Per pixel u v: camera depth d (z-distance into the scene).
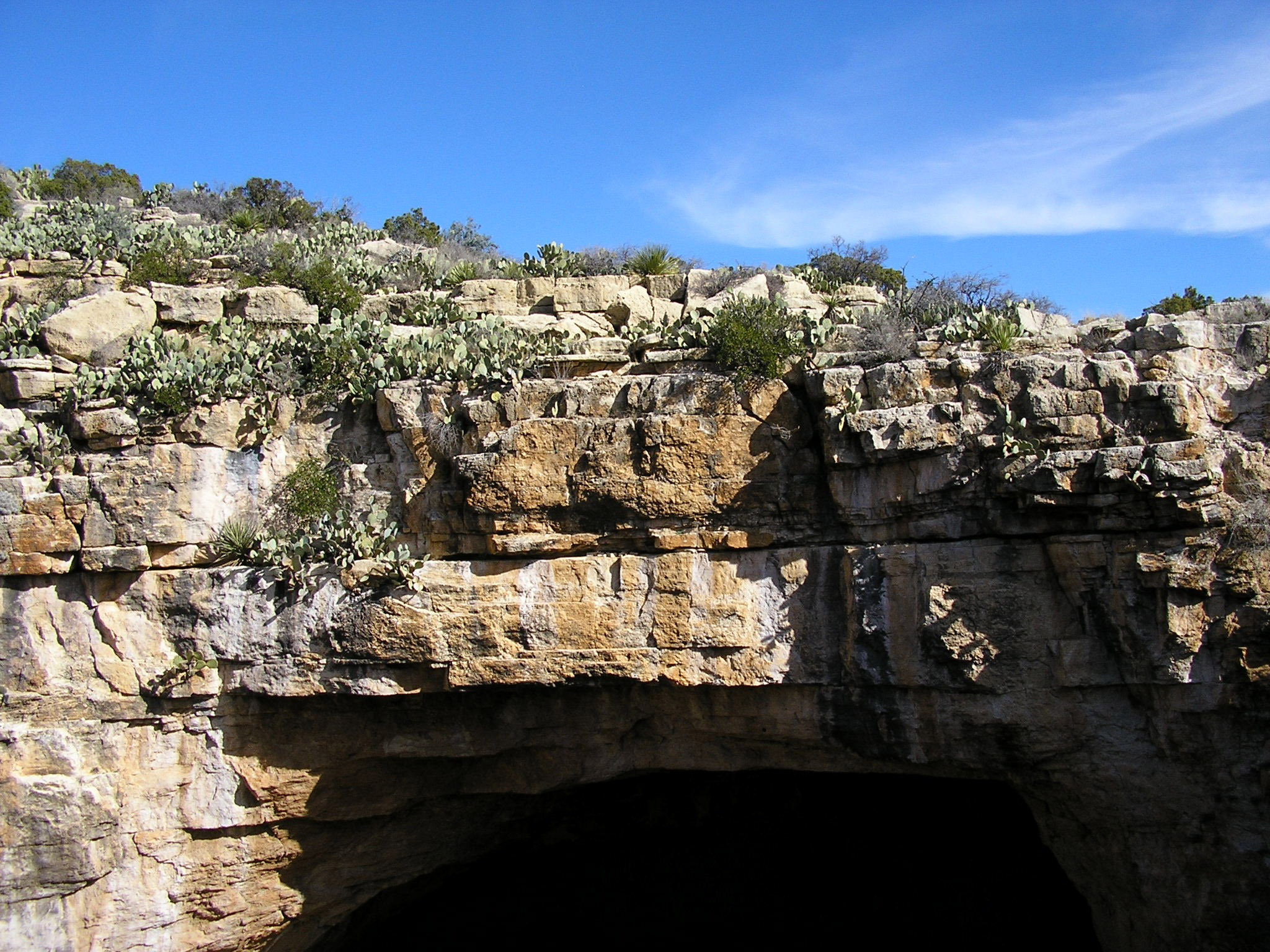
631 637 16.73
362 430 18.64
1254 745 15.04
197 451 17.91
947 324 18.22
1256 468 14.87
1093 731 15.67
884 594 16.06
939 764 16.89
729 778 23.72
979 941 23.16
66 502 17.42
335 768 18.22
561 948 25.23
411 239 34.88
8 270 22.00
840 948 24.48
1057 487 14.87
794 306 20.58
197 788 17.86
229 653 17.41
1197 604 14.66
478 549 17.30
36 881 16.64
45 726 17.20
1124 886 16.83
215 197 34.38
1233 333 15.87
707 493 16.62
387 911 22.30
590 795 22.14
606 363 18.58
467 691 17.56
